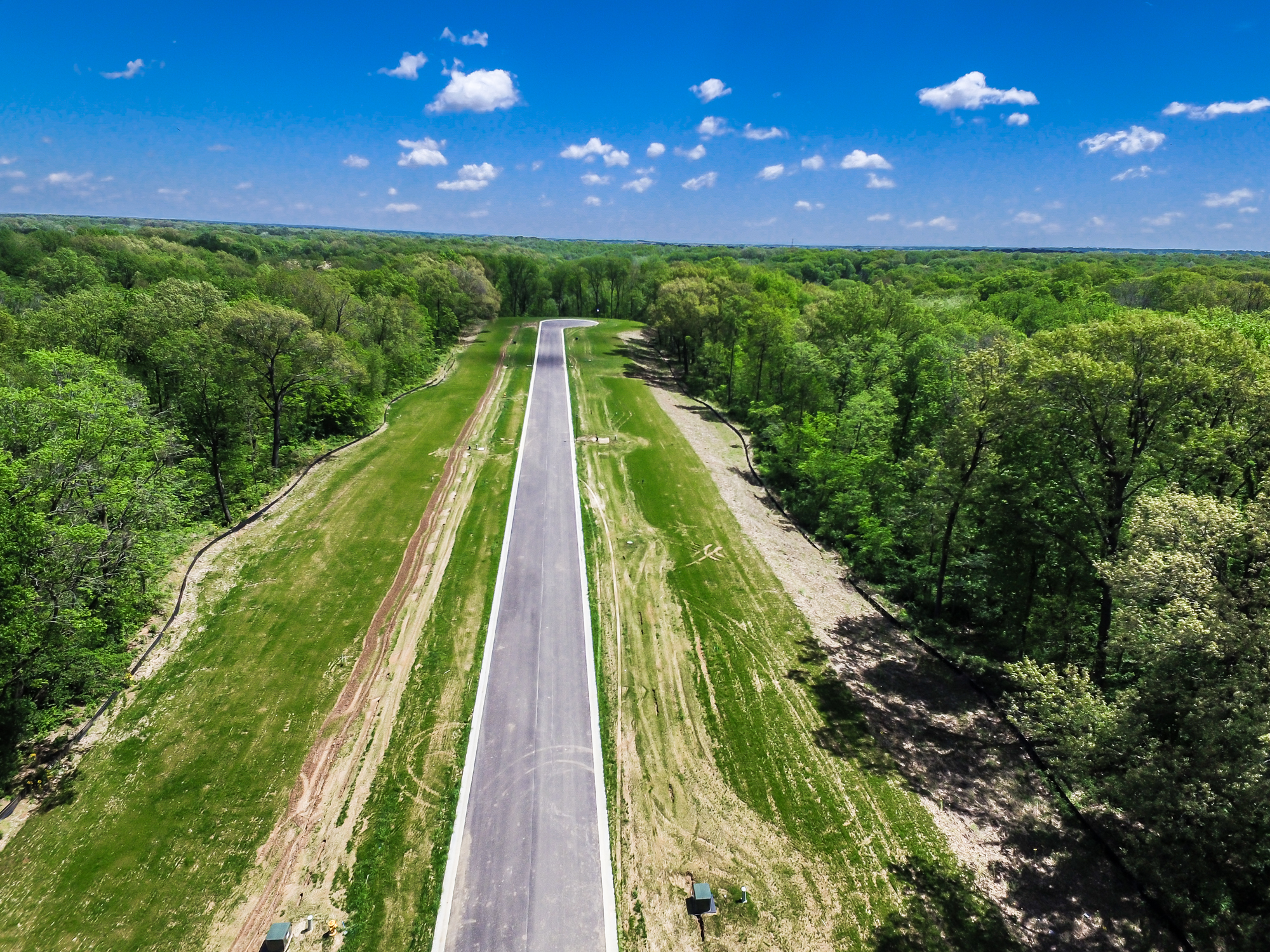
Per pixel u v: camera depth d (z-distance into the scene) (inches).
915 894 765.3
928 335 2085.4
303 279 2534.5
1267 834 655.1
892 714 1055.0
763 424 2466.8
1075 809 871.7
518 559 1466.5
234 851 786.8
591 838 827.4
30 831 789.2
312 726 979.3
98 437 950.4
